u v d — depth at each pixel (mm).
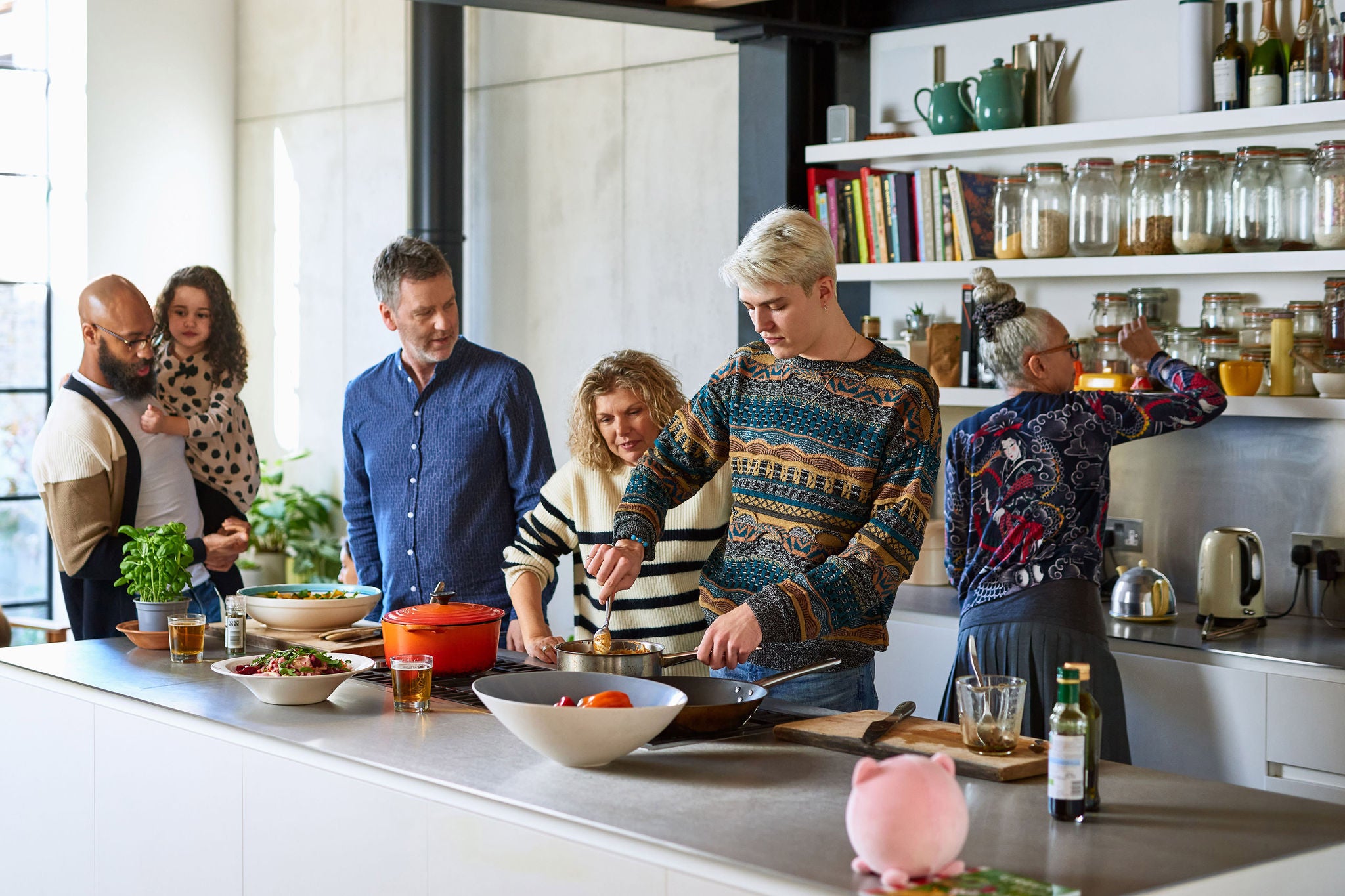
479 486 3451
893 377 2373
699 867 1581
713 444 2572
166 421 3861
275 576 7062
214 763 2264
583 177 5855
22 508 7145
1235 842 1661
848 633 2451
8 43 7039
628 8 4293
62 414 3654
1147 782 1937
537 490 3441
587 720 1896
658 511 2535
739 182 4754
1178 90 3914
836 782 1893
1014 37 4324
